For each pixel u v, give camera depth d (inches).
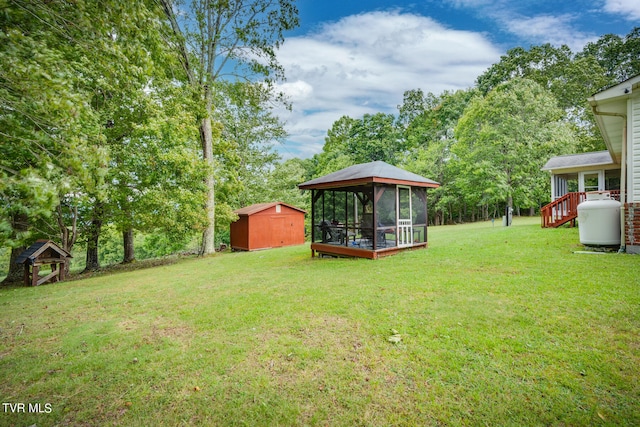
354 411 86.3
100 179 130.4
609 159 507.5
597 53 1262.3
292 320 156.4
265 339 135.7
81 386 106.0
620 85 244.2
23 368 119.9
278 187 914.7
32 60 113.6
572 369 98.7
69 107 117.4
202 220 484.7
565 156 603.2
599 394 86.8
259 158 864.9
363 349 120.9
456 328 133.2
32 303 230.7
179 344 136.5
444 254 314.2
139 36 168.6
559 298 158.4
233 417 86.7
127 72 197.5
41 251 358.9
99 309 202.4
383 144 1274.6
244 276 290.2
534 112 736.3
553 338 118.9
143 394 99.7
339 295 193.9
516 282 192.2
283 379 103.7
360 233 428.8
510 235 401.7
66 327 167.9
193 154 478.0
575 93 1017.5
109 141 402.6
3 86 116.3
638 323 126.1
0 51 111.3
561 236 352.5
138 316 181.5
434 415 83.0
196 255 573.9
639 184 245.6
